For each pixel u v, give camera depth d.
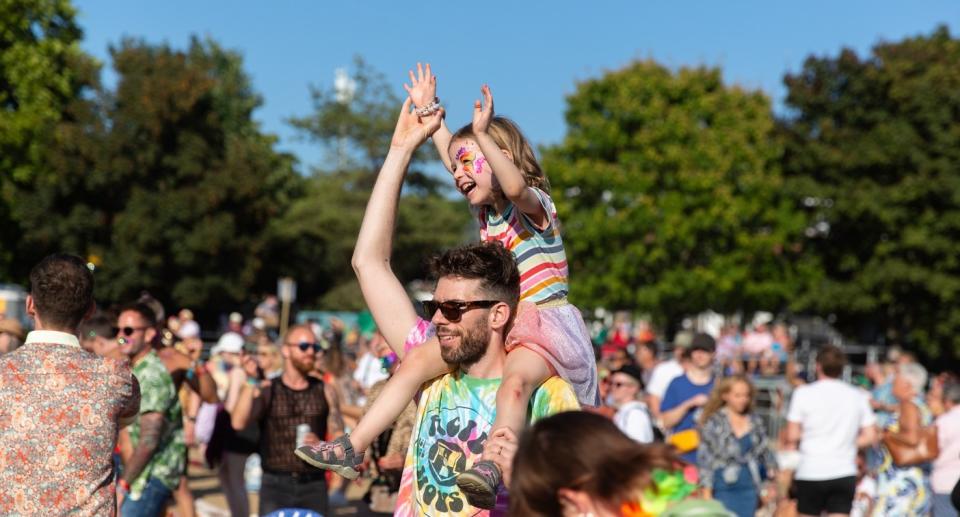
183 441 7.19
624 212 35.50
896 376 9.17
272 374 12.13
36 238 36.09
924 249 34.12
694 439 9.00
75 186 36.88
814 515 8.92
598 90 37.69
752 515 8.20
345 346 21.02
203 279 37.94
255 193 38.53
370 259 3.67
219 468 9.28
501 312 3.24
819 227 37.41
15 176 36.38
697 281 35.09
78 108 36.97
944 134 34.09
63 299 4.30
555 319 3.38
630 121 37.03
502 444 2.88
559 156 37.62
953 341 34.97
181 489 7.33
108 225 37.69
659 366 10.99
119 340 6.63
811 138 36.81
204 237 37.03
